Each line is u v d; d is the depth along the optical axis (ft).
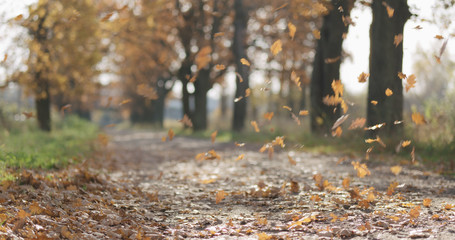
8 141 37.04
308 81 86.53
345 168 29.86
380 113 38.65
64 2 51.98
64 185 21.47
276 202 19.54
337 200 18.65
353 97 51.65
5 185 18.47
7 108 64.08
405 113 43.62
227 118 123.54
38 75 55.36
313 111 54.70
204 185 25.34
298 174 28.02
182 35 89.40
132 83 121.80
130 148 57.06
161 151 52.13
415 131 38.09
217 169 32.58
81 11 52.95
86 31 55.36
